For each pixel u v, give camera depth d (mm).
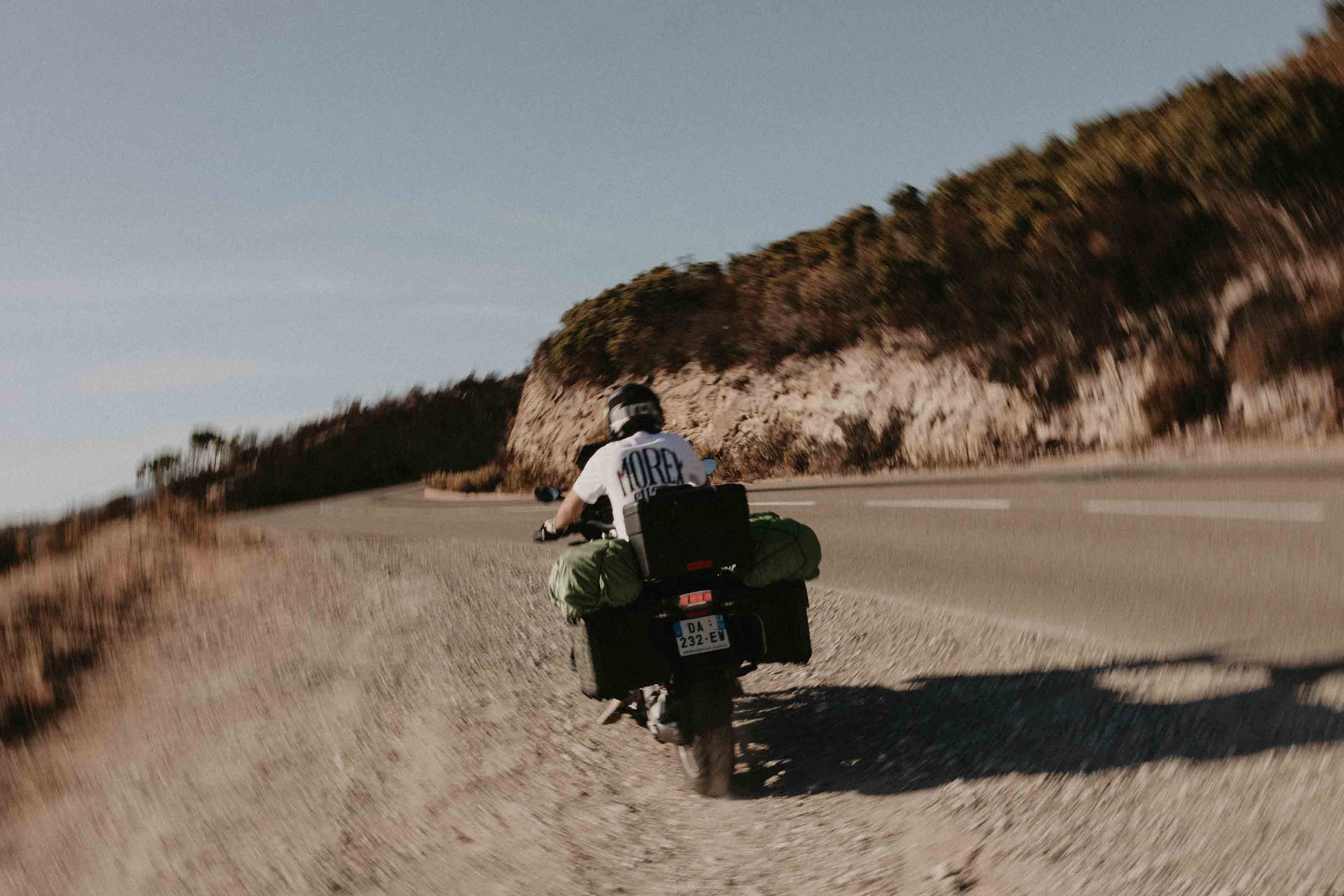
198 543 18391
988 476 16719
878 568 10375
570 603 5191
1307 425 13594
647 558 5164
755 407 26469
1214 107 15219
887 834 4395
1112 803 4254
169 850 5227
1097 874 3680
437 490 42844
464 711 7023
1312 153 13922
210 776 6324
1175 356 16000
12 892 5113
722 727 5094
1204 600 7195
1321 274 14016
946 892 3760
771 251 28766
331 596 12055
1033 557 9641
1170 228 16016
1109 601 7598
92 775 6855
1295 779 4113
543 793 5438
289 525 28047
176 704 8258
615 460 5602
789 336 26703
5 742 8258
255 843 5129
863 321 24125
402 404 62094
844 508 15305
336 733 6832
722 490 5293
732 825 4809
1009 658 6637
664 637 5234
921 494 15609
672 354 31141
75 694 9188
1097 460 16219
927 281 21500
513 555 14508
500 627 9492
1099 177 16969
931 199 22047
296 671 8609
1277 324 14469
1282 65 14898
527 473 36656
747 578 5426
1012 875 3797
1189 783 4285
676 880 4215
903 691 6410
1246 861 3555
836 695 6613
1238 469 12438
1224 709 5039
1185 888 3459
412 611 10547
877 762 5340
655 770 5723
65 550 19359
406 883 4430
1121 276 16922
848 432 22969
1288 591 7047
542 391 38688
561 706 7000
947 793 4715
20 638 10688
